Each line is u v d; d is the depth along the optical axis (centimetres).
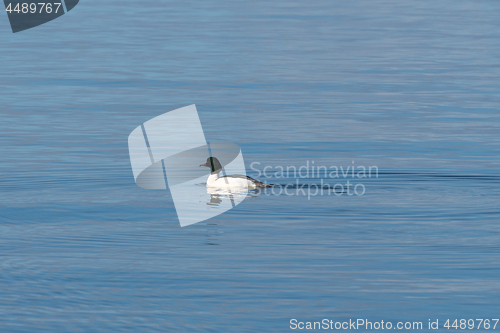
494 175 6681
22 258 4497
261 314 3684
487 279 4109
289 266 4319
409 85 11956
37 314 3681
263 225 5128
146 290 3981
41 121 9456
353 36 17425
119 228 5091
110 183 6469
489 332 3509
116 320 3616
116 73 13000
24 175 6750
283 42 16488
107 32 17988
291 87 11831
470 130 8919
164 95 11162
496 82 12131
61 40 16825
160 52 15175
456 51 15350
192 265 4356
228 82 12194
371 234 4900
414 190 6119
